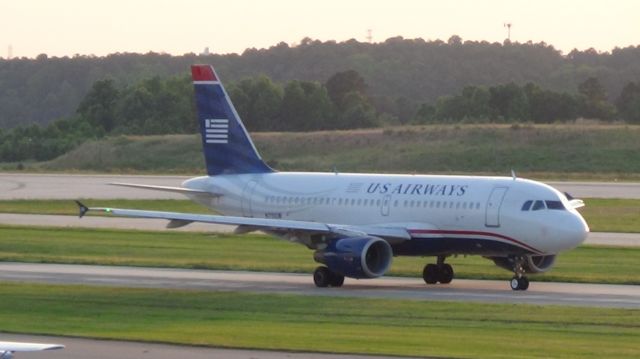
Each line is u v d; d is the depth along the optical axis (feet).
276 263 494.18
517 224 409.08
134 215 418.10
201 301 368.89
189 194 498.28
